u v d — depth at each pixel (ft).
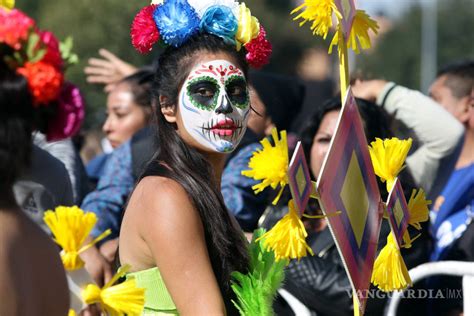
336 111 20.49
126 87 26.30
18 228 11.07
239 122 15.24
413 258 19.30
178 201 14.29
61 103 11.35
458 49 216.95
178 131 15.25
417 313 19.43
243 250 15.03
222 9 15.19
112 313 12.07
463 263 18.51
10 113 10.82
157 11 15.25
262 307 14.65
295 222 14.01
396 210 15.96
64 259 11.94
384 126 20.12
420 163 23.11
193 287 14.03
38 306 11.20
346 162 14.93
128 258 14.75
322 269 18.76
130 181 21.58
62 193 18.07
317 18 14.80
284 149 13.78
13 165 10.88
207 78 15.05
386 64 197.47
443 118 23.02
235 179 20.77
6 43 10.83
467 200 21.58
